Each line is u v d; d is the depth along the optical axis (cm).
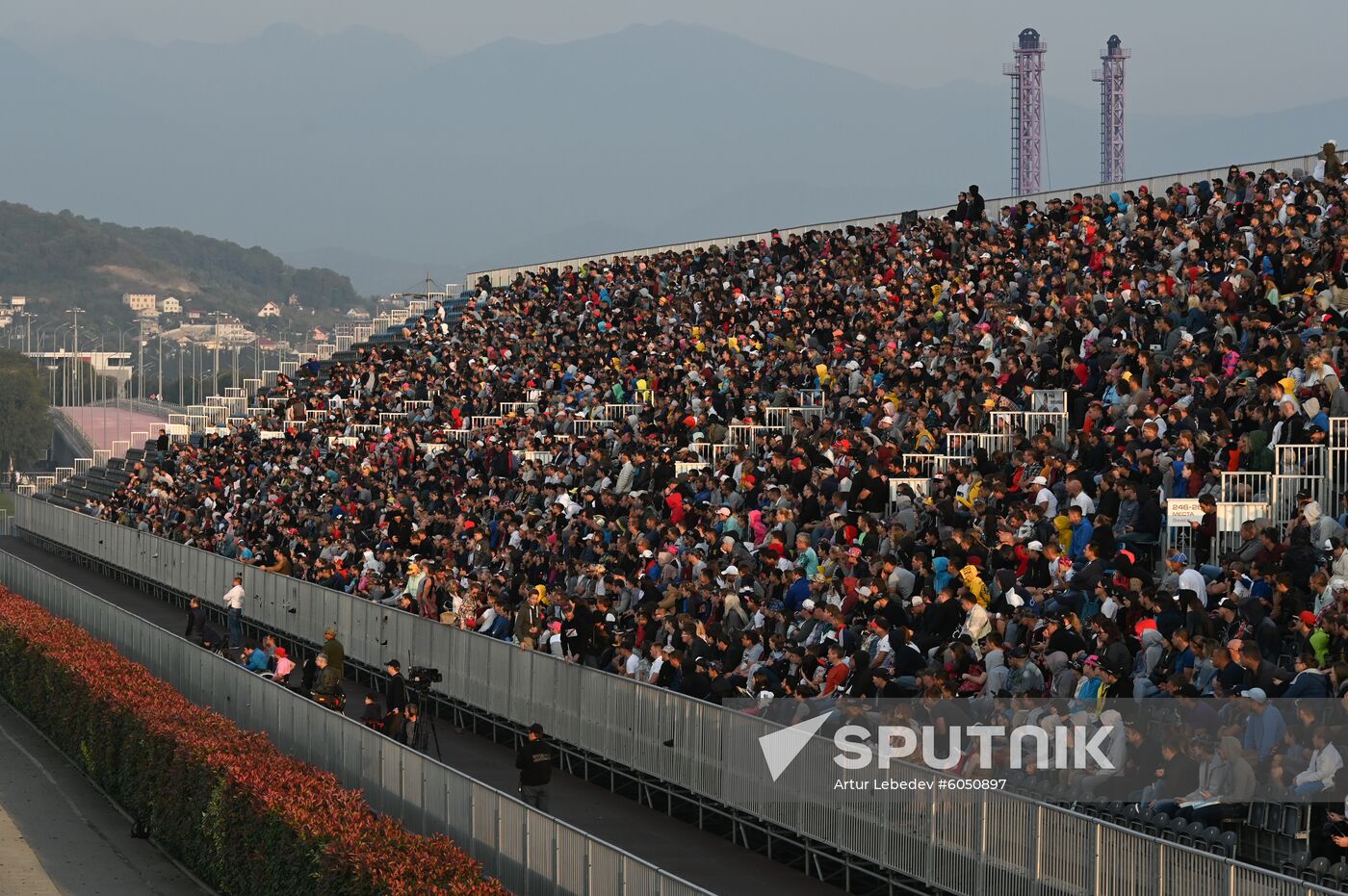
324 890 4928
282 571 10775
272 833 5450
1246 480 6400
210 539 12800
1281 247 8331
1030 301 9581
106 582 14012
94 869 6550
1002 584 6150
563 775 6906
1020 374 8450
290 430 15325
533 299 16450
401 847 4900
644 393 11700
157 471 15938
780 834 5494
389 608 8700
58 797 7812
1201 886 3850
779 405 9931
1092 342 8256
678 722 6056
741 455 8750
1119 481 6456
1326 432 6444
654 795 6375
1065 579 5944
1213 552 6222
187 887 6272
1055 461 7044
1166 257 9250
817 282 12138
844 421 9006
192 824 6331
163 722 7012
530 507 9769
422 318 19650
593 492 9456
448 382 14675
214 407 19050
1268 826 4291
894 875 4991
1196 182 10588
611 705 6525
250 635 10800
